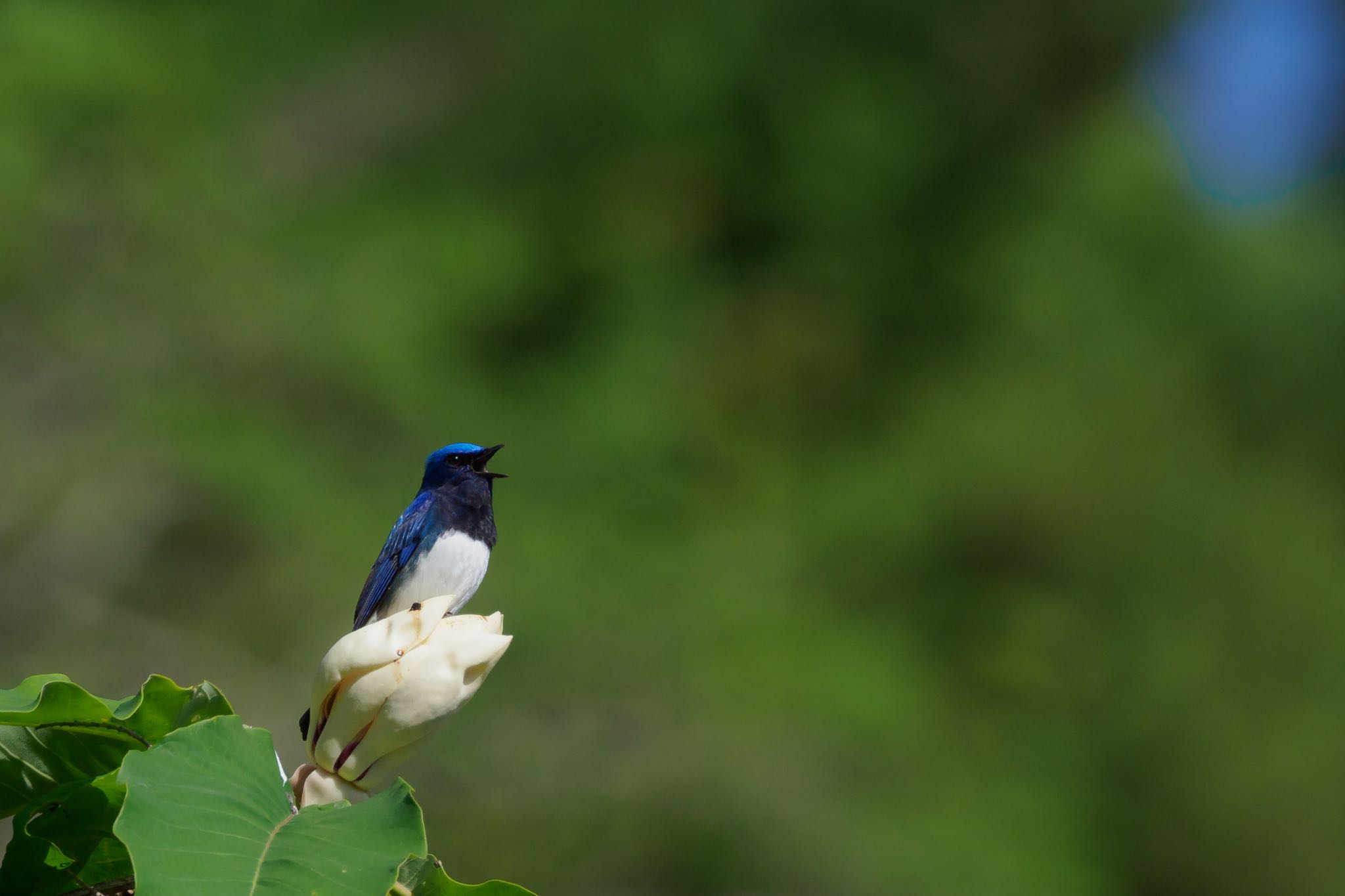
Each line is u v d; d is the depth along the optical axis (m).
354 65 18.14
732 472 18.09
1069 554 18.22
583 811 14.05
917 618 17.45
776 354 20.42
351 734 2.85
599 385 16.91
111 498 13.93
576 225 19.19
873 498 17.92
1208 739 17.31
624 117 19.61
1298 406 21.14
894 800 14.89
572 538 14.77
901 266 21.12
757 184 20.69
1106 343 19.94
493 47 19.05
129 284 14.28
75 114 14.10
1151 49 23.27
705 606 15.16
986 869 14.55
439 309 15.91
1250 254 21.89
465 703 2.89
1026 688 17.41
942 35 21.86
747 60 20.19
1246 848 17.02
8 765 3.03
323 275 15.36
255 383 14.53
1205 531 18.41
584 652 14.23
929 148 21.36
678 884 14.02
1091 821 16.59
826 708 14.85
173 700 3.00
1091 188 21.59
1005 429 18.55
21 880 2.99
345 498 14.13
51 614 13.58
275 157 17.00
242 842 2.42
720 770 14.12
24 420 13.96
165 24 16.00
